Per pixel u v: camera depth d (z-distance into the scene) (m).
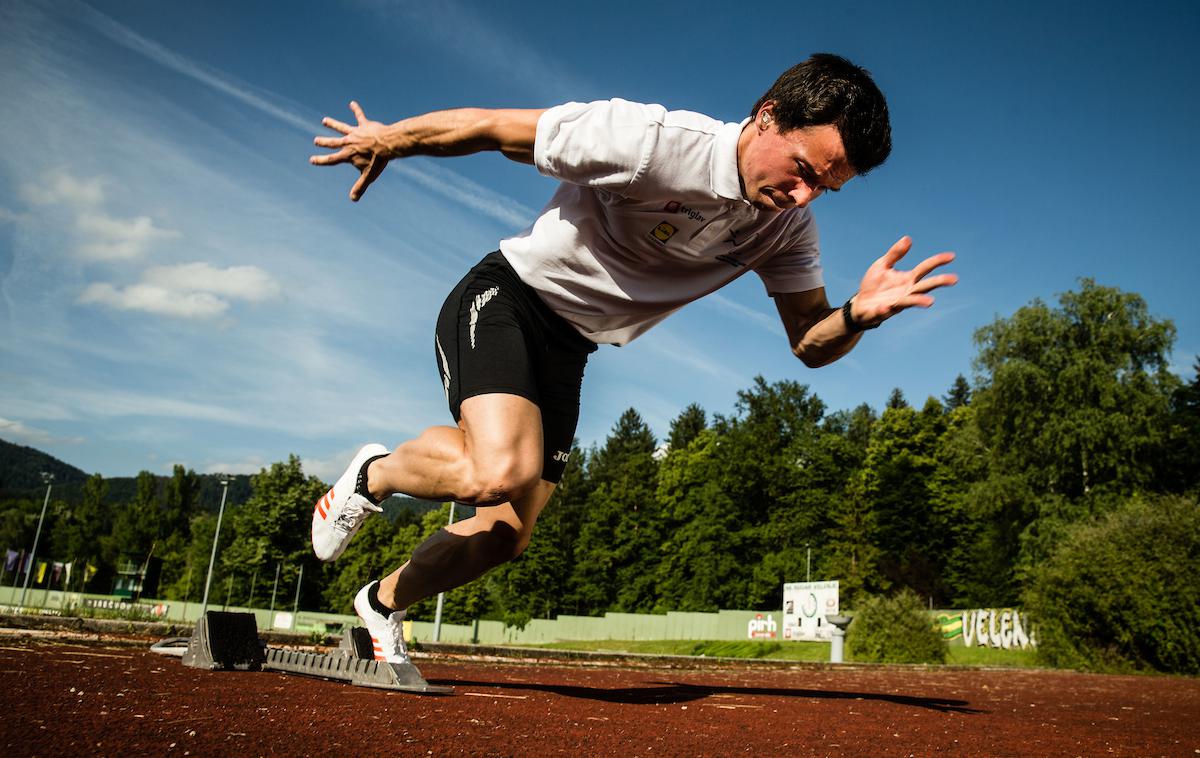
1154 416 30.25
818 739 2.42
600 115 2.25
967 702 4.73
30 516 82.75
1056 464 31.11
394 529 78.56
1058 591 16.23
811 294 2.97
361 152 2.48
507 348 2.57
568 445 3.01
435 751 1.71
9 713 1.78
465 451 2.50
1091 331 31.84
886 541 47.72
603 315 2.74
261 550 64.62
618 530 60.47
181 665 3.31
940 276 2.52
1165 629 14.70
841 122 2.08
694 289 2.77
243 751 1.54
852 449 55.22
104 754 1.42
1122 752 2.53
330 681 3.12
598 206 2.55
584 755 1.80
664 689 4.33
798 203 2.25
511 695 3.22
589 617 54.88
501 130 2.34
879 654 18.44
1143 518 16.81
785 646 34.19
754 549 52.75
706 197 2.35
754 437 58.25
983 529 44.09
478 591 65.12
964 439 34.41
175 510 87.56
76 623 5.28
